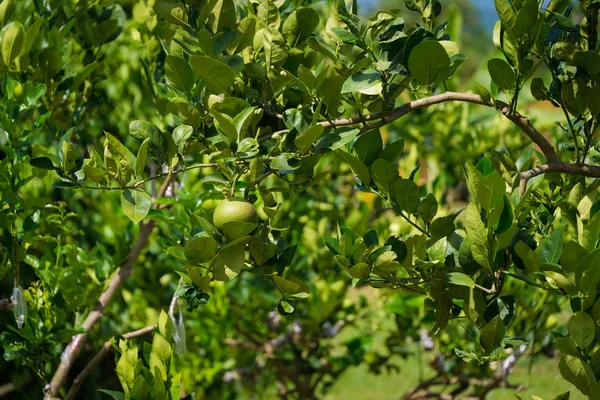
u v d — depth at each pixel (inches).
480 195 75.2
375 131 80.2
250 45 85.2
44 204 95.2
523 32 77.9
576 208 82.0
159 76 103.6
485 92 79.7
